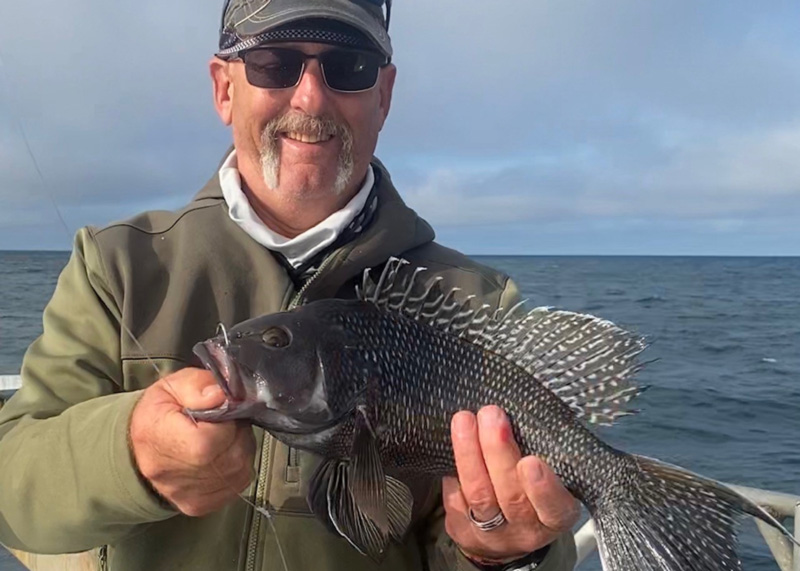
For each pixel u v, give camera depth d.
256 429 0.58
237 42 0.65
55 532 0.50
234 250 0.63
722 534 0.54
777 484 2.17
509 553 0.54
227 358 0.50
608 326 0.59
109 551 0.60
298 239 0.63
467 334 0.58
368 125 0.66
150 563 0.57
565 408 0.58
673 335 6.28
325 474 0.54
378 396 0.55
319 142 0.64
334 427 0.53
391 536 0.55
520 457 0.51
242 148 0.66
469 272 0.69
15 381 1.03
